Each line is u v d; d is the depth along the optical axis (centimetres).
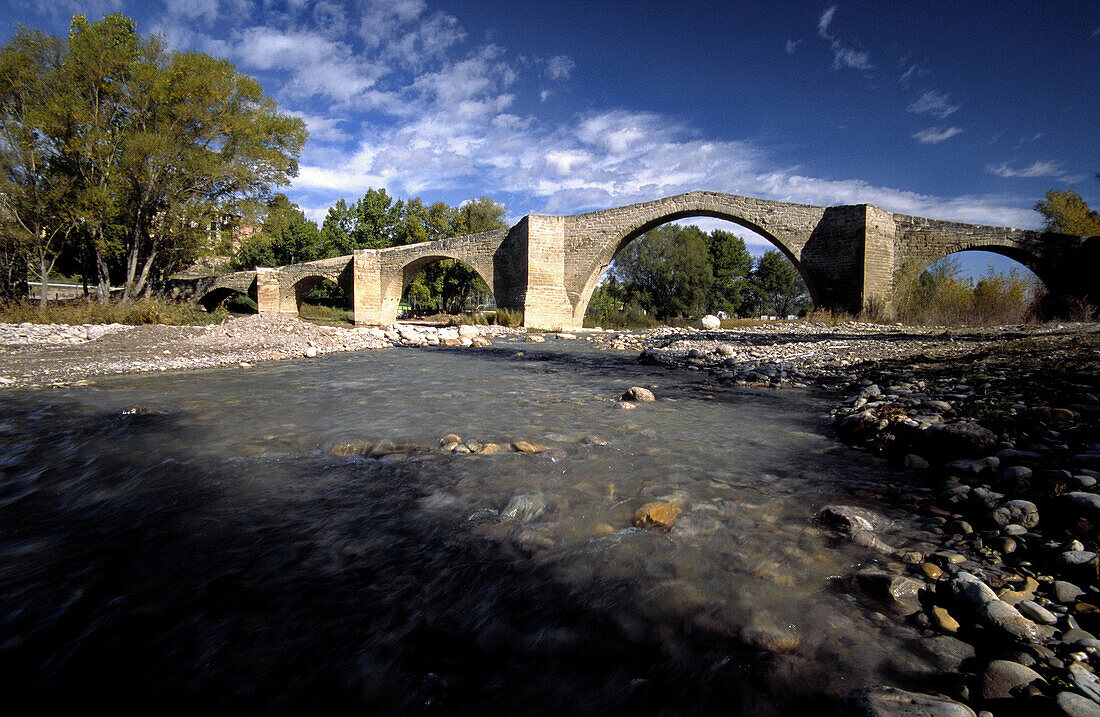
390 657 165
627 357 1194
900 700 134
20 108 2277
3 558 231
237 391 687
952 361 771
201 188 2669
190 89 2444
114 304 2005
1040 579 197
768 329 2114
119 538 250
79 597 200
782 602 190
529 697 148
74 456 385
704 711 141
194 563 225
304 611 190
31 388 702
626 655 164
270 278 4116
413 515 274
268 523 266
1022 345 880
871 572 204
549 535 248
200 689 152
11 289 2512
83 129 2320
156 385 736
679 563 219
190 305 2097
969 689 142
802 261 2803
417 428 465
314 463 365
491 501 291
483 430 457
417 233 4988
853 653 162
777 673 154
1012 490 268
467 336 1580
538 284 2925
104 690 153
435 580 210
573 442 416
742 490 305
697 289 4531
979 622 171
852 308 2664
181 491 312
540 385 749
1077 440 324
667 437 432
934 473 328
